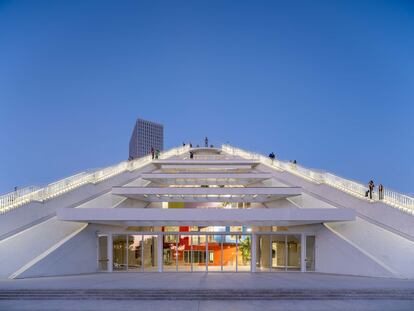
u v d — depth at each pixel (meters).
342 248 27.62
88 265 28.89
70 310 16.31
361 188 31.47
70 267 27.16
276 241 30.47
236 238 30.48
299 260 30.39
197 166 46.44
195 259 30.22
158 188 34.22
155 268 30.06
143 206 39.09
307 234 30.50
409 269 24.22
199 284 21.08
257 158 51.62
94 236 29.83
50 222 27.31
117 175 37.91
